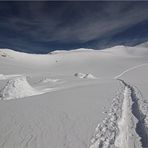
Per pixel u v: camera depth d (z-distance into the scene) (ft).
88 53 474.90
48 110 38.22
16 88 56.54
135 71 219.41
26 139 24.18
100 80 122.52
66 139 23.75
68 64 382.42
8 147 22.13
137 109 37.50
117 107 39.17
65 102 45.93
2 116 34.71
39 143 22.90
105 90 66.49
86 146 21.75
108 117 32.32
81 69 306.55
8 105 43.93
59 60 428.56
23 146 22.26
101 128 27.27
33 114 35.45
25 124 29.91
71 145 22.08
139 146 21.72
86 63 371.15
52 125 29.01
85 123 29.50
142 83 92.38
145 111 34.45
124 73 212.02
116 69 264.72
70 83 100.01
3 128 28.45
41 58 463.01
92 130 26.48
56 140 23.56
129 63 326.44
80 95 56.18
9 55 444.14
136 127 27.61
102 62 365.61
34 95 58.70
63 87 83.35
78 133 25.57
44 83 102.53
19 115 35.09
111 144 22.22
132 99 49.67
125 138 24.03
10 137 25.00
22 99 51.60
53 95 57.26
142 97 48.47
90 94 57.67
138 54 631.97
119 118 31.27
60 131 26.45
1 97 53.21
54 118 32.58
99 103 43.96
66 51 588.09
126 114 34.78
